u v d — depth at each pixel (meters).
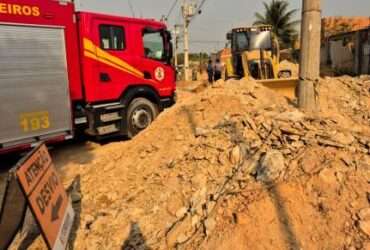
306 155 3.55
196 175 3.86
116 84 7.76
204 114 5.63
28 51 6.20
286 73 12.16
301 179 3.32
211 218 3.21
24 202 3.00
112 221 3.68
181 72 32.50
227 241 2.95
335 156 3.50
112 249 3.31
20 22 6.05
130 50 7.98
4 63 5.90
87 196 4.37
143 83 8.33
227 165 3.86
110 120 7.75
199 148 4.30
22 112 6.19
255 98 6.21
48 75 6.53
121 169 4.80
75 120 7.26
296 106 5.36
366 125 6.14
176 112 6.03
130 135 8.19
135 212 3.71
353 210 2.99
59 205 3.32
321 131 3.96
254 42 13.23
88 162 6.66
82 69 7.18
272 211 3.08
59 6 6.63
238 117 4.71
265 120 4.31
